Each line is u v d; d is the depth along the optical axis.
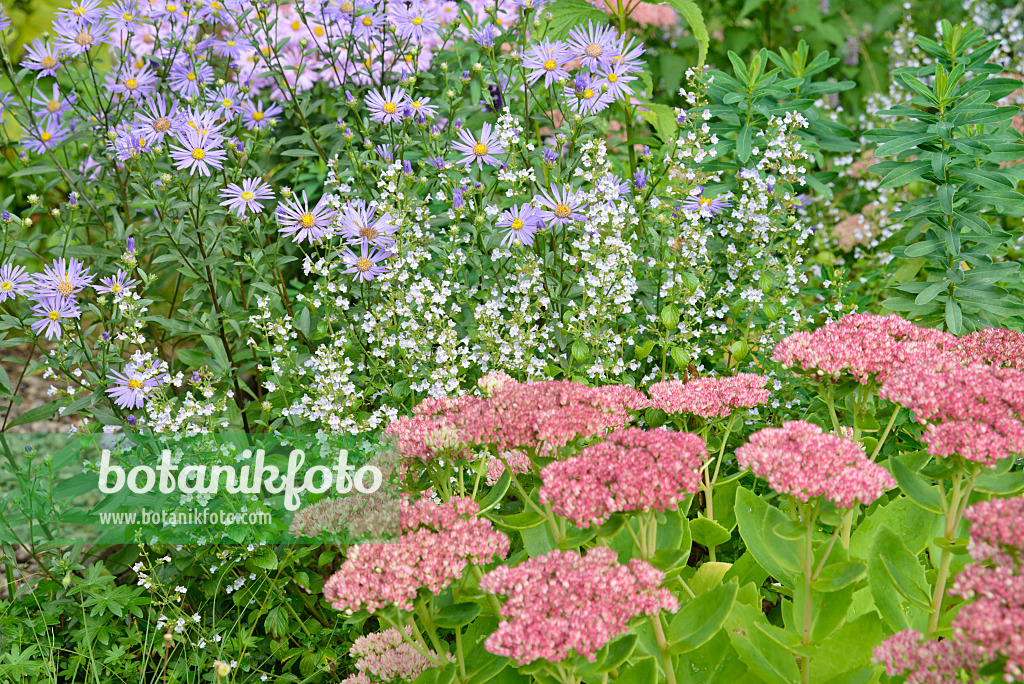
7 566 2.69
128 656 2.55
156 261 2.88
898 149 2.84
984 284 2.84
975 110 2.79
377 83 3.58
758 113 3.41
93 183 3.46
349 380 2.87
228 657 2.59
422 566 1.84
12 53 4.12
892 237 3.57
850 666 1.87
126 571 2.99
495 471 2.43
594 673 1.71
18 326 2.67
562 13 3.48
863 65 5.59
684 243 2.94
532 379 2.76
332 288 2.82
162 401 2.74
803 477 1.74
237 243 3.14
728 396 2.23
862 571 1.78
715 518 2.46
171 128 3.03
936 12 5.49
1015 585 1.46
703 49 3.45
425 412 2.26
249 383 3.50
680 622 1.87
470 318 2.97
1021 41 4.53
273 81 3.90
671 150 3.12
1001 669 1.39
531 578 1.76
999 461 1.89
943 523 2.16
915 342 2.25
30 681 2.52
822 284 3.63
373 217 2.94
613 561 1.78
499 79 3.39
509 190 2.87
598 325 2.72
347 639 2.64
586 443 2.18
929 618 1.90
